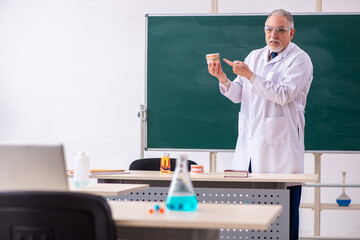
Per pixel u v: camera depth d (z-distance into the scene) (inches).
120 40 188.9
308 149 166.6
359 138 165.3
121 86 188.7
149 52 173.2
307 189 182.4
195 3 185.5
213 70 127.4
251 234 106.0
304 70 126.6
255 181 105.5
